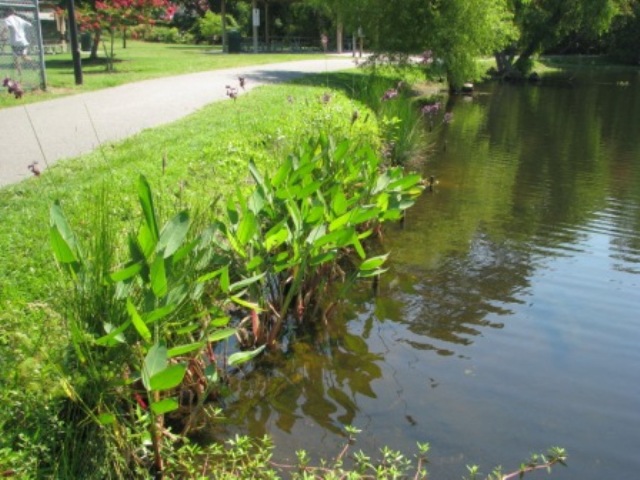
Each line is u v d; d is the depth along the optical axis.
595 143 15.09
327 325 5.41
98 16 22.92
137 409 3.39
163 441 3.58
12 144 9.01
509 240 7.70
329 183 6.18
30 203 6.04
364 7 23.23
